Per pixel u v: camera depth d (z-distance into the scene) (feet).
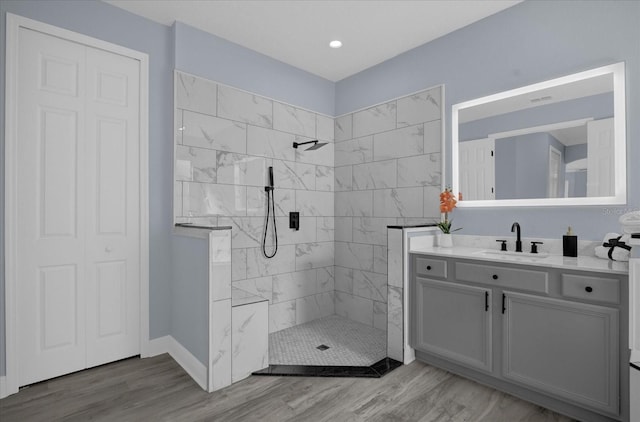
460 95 9.45
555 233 7.88
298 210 11.77
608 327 5.74
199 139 9.44
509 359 6.91
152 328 8.98
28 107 7.26
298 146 11.78
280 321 11.21
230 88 10.09
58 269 7.68
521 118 8.41
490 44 8.88
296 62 11.44
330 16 8.89
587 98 7.45
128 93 8.62
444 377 7.84
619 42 6.99
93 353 8.18
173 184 8.98
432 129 10.05
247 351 7.88
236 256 10.18
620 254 6.61
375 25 9.30
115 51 8.36
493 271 7.13
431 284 8.21
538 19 8.07
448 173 9.71
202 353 7.53
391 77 11.14
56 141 7.62
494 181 8.87
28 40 7.25
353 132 12.30
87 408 6.58
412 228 8.79
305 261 11.98
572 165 7.64
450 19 9.04
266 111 10.93
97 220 8.19
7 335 6.93
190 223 9.22
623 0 6.95
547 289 6.43
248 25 9.30
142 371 8.09
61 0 7.61
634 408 5.14
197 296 7.80
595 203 7.32
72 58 7.83
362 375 7.88
